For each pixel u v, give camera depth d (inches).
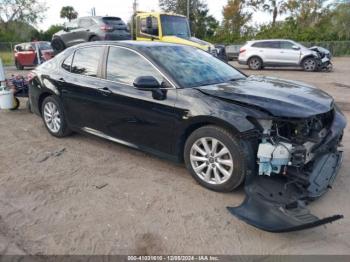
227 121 138.6
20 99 370.0
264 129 134.6
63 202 147.1
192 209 140.2
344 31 1461.6
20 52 853.8
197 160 155.2
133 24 594.6
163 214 137.0
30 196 152.8
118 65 183.2
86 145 214.5
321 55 699.4
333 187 156.9
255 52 742.5
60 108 217.0
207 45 527.8
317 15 1801.2
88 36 534.6
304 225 111.9
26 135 239.3
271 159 130.9
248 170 138.6
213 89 155.6
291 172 133.7
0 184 164.7
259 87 161.2
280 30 1585.9
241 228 128.0
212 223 131.0
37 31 1904.5
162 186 159.5
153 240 121.6
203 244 119.5
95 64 194.4
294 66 714.2
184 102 153.1
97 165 184.1
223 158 146.4
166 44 192.4
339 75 618.8
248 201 128.1
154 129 166.4
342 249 116.5
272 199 125.8
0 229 129.2
